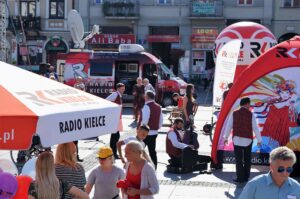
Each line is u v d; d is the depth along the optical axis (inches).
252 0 1739.7
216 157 514.9
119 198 292.0
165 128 800.9
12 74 234.4
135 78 1107.3
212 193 428.8
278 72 502.0
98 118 223.1
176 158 498.0
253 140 512.4
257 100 507.5
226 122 506.6
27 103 200.5
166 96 1120.2
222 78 597.9
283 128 504.4
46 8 1824.6
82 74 1108.5
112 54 1110.4
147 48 1785.2
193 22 1768.0
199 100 1390.3
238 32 785.6
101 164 287.6
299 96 501.0
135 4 1777.8
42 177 225.6
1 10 798.5
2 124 186.7
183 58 1777.8
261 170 510.0
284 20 1724.9
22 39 1727.4
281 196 195.9
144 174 275.4
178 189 438.9
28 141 188.5
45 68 893.2
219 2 1740.9
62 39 1739.7
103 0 1788.9
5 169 284.8
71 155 263.0
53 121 197.0
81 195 244.7
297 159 494.0
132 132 752.3
